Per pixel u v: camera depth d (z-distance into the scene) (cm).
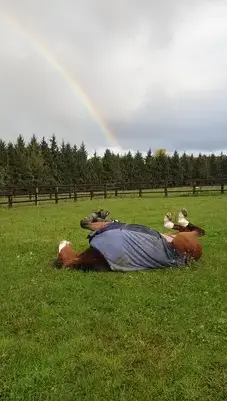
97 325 537
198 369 426
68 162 9031
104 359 448
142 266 822
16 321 557
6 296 663
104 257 809
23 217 1948
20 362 448
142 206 2431
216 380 406
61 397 386
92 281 740
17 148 8338
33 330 533
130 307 604
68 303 629
